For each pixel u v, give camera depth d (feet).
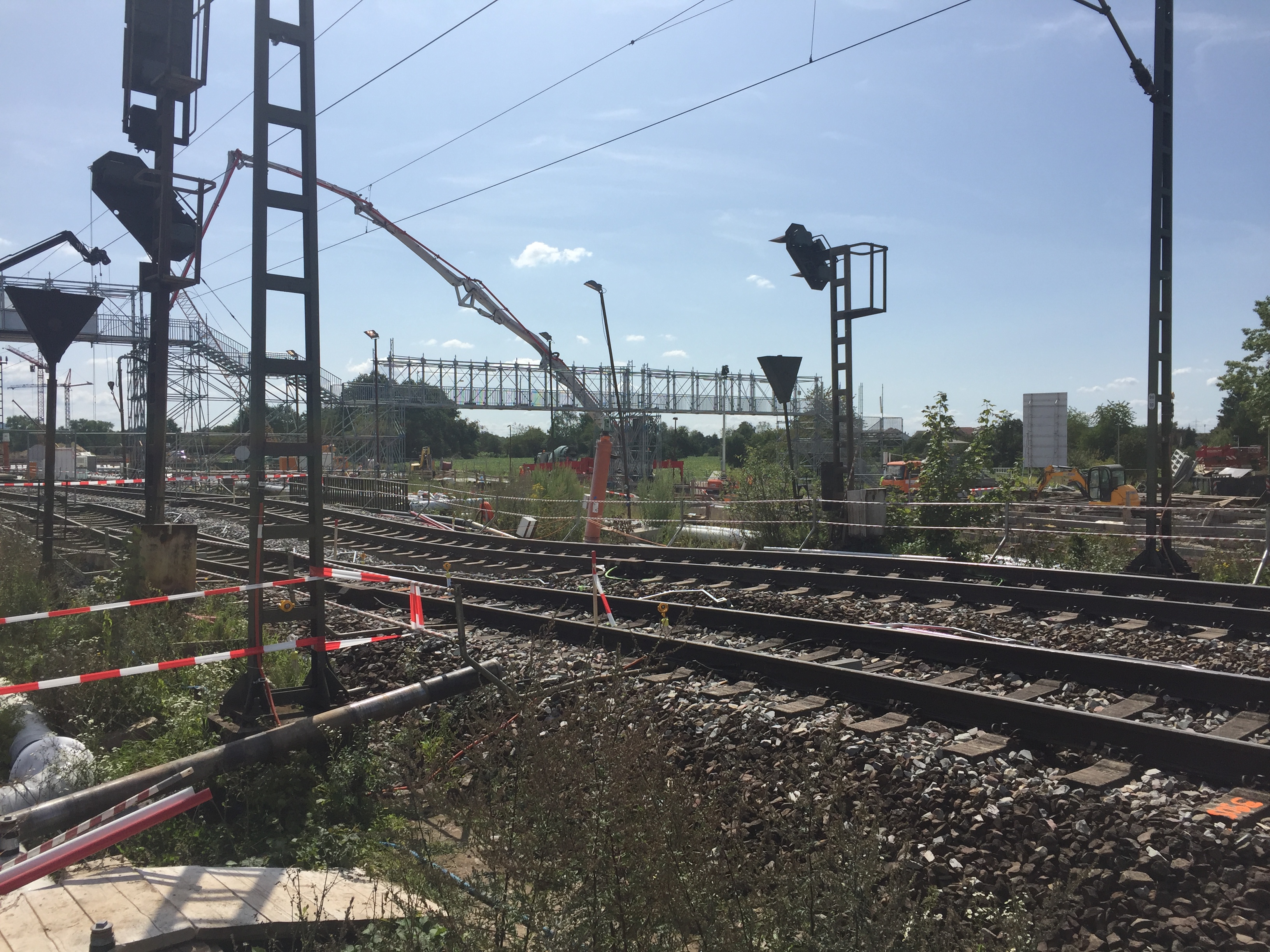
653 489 82.64
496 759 16.89
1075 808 15.92
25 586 37.37
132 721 25.03
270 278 21.13
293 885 13.61
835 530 58.18
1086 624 33.09
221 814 17.85
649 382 195.72
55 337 41.73
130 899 12.55
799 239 57.00
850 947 10.10
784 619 31.50
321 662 21.95
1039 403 73.51
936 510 60.44
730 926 10.73
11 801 17.35
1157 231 44.78
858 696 23.02
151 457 37.52
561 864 11.37
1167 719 21.36
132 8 36.22
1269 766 16.66
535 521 73.46
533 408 184.96
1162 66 44.70
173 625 31.89
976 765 18.31
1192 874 13.62
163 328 37.65
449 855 15.07
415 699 21.58
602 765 12.57
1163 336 45.32
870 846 11.23
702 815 12.43
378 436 132.36
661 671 26.94
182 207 38.58
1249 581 42.86
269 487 109.60
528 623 33.55
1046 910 11.38
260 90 20.80
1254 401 161.68
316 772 19.11
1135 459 232.94
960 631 31.96
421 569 55.52
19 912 12.00
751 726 21.08
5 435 196.65
